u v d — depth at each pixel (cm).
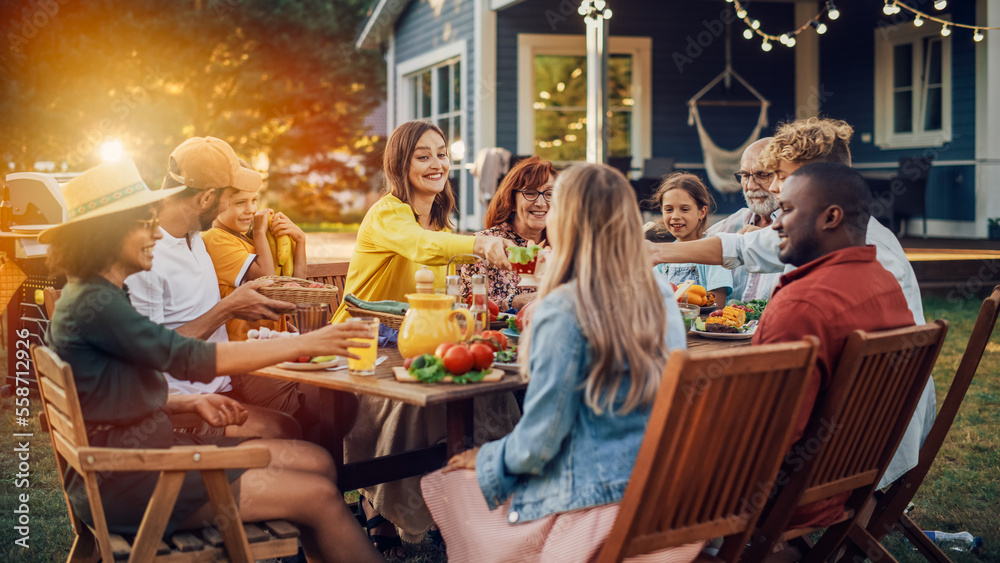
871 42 1187
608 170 191
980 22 1048
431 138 320
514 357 235
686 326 298
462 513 202
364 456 303
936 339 213
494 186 993
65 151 1714
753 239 271
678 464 172
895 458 246
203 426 270
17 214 483
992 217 1054
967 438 419
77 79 1722
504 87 1132
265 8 1980
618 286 183
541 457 184
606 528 179
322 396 256
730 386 171
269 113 2173
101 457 181
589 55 842
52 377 196
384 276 315
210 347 209
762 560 207
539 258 263
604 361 180
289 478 217
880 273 216
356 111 2320
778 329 207
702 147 1200
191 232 287
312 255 1012
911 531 262
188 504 202
